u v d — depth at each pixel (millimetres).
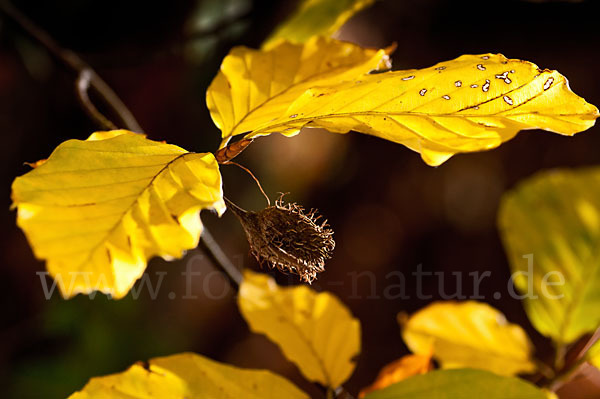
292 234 381
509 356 432
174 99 1000
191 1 747
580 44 1247
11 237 1033
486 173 1653
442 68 369
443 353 434
